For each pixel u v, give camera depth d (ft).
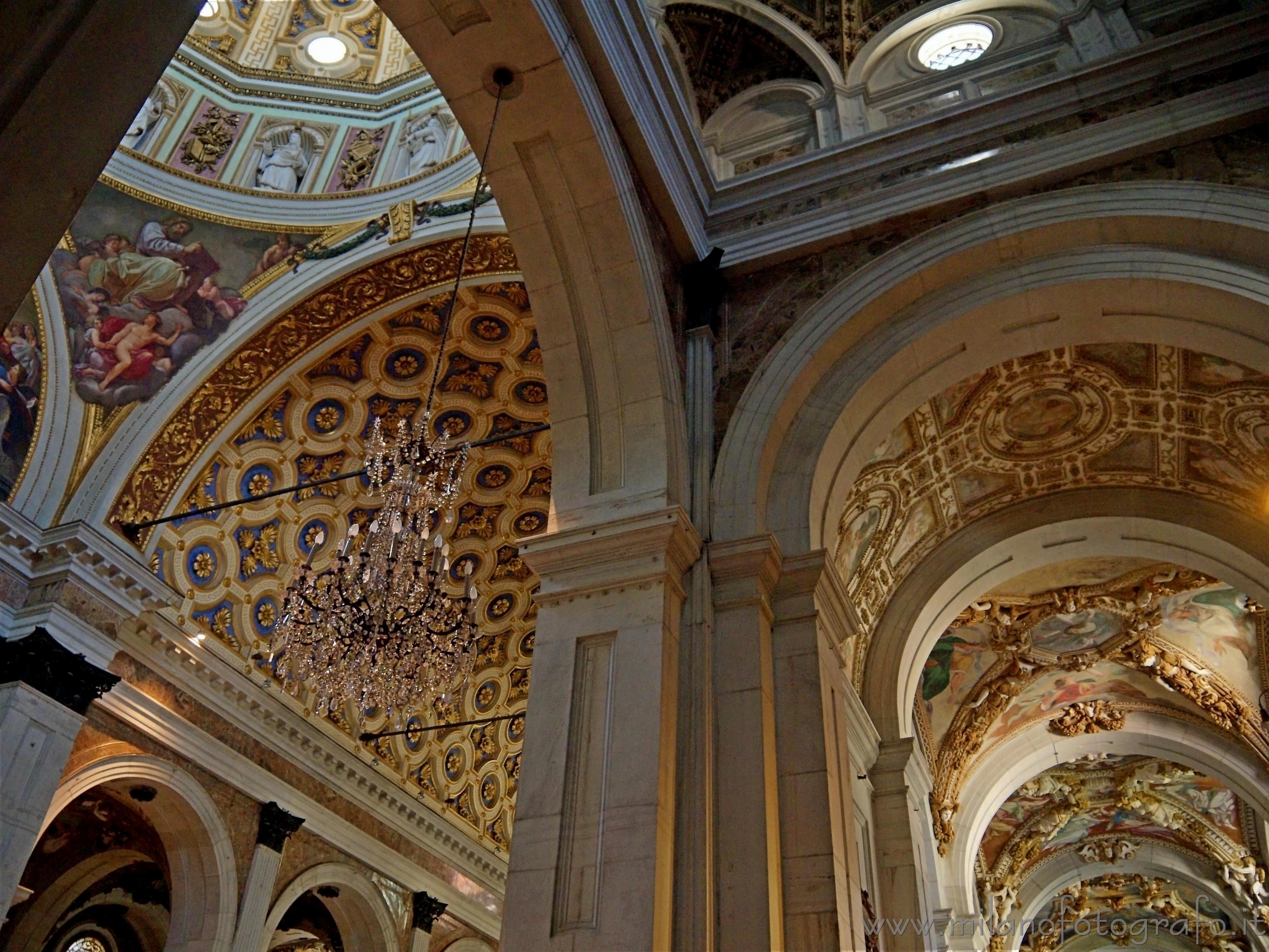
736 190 26.68
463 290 33.58
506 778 50.19
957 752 44.21
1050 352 26.89
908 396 24.52
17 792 27.12
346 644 28.68
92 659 30.42
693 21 31.53
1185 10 25.11
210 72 37.42
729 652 19.38
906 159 25.25
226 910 34.30
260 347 34.24
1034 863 59.93
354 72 40.57
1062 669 43.29
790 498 21.93
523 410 37.55
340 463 38.09
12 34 7.03
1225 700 41.73
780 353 23.48
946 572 32.63
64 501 31.37
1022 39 28.17
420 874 44.78
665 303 23.21
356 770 41.37
